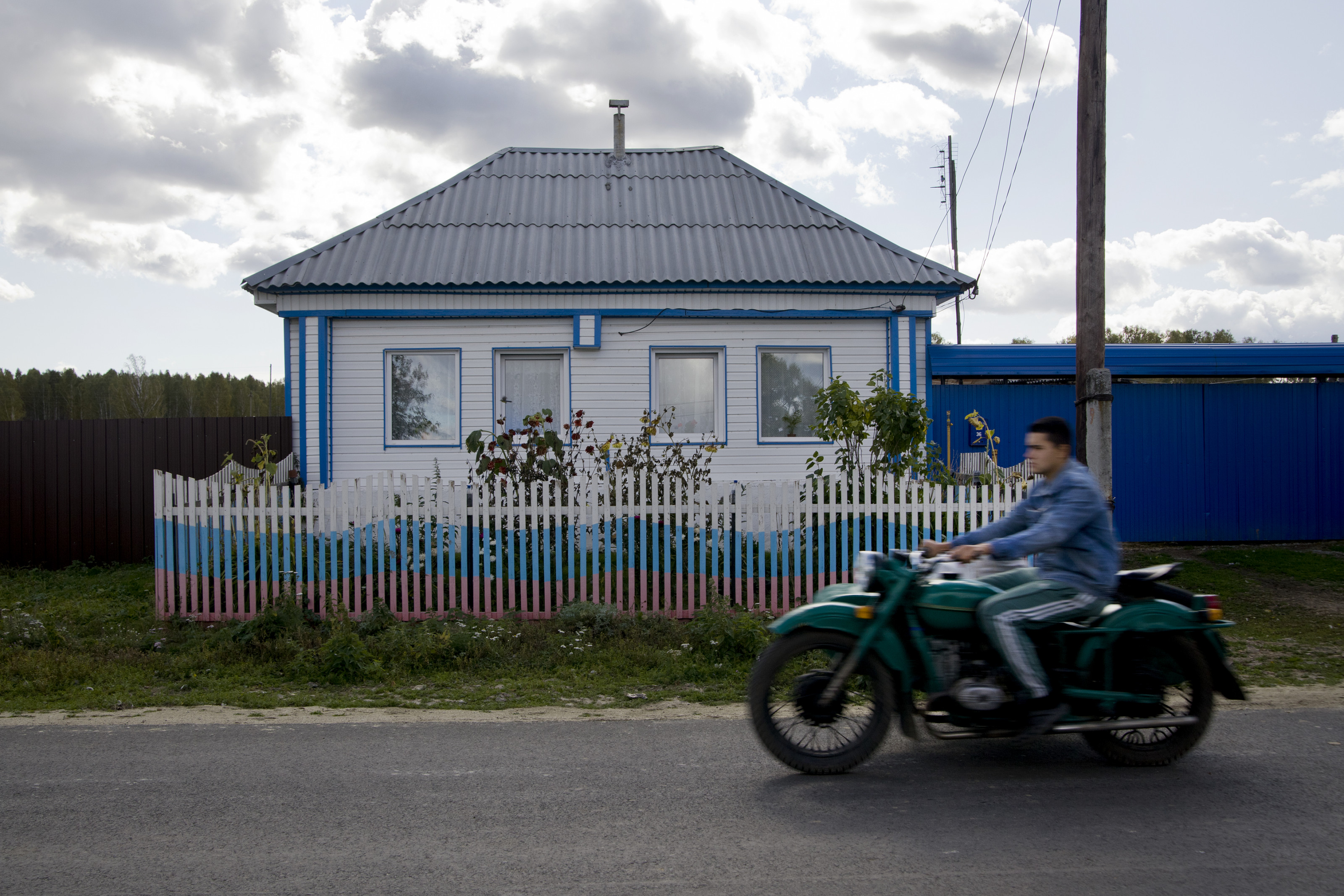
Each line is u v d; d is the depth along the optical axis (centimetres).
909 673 485
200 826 416
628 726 592
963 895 344
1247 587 1073
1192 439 1406
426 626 788
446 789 466
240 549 863
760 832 406
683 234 1365
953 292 1315
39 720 611
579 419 1076
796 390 1320
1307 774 485
